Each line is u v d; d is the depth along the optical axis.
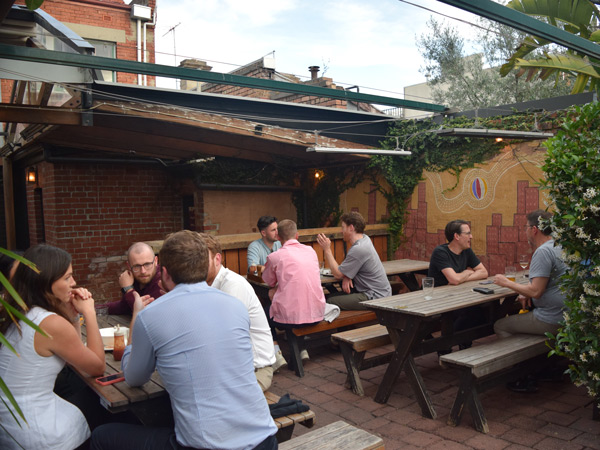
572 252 3.26
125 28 12.37
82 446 2.62
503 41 11.23
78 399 2.94
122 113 5.70
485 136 6.07
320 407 4.17
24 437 2.23
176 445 2.02
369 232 8.15
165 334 1.99
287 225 5.06
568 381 4.57
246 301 3.04
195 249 2.19
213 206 8.76
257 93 11.11
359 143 7.87
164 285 2.32
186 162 8.62
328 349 5.93
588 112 3.25
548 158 3.38
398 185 8.02
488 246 7.03
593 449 3.26
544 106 6.39
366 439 2.58
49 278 2.35
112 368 2.75
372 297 5.46
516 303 5.47
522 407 4.02
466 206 7.26
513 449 3.32
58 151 8.23
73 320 2.71
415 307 3.93
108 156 8.64
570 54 4.12
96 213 8.83
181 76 5.09
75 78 5.04
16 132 8.48
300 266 4.88
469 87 11.79
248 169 9.12
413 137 7.75
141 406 2.40
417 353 4.21
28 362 2.25
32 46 5.61
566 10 4.49
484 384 3.73
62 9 11.59
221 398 1.95
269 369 3.12
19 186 10.78
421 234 7.92
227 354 2.02
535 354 3.96
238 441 1.94
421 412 3.99
